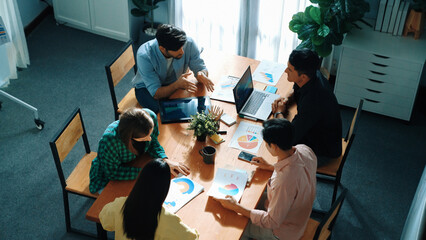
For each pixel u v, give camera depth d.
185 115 3.08
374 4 4.40
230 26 4.86
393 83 4.14
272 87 3.40
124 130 2.43
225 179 2.63
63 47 5.30
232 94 3.32
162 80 3.42
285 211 2.37
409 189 3.69
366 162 3.92
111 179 2.64
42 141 4.05
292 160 2.34
